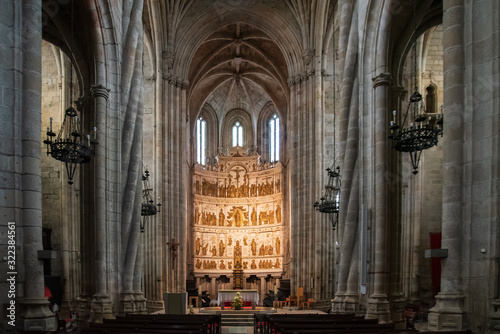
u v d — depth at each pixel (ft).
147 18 96.73
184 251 104.58
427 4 53.42
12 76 34.76
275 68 131.95
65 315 71.20
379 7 54.60
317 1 99.71
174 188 102.12
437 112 82.84
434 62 84.02
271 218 152.46
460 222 34.78
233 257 153.99
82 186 53.88
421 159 81.97
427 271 79.30
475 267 33.71
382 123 53.62
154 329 35.17
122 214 56.34
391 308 51.16
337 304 55.88
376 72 55.31
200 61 128.88
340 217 58.03
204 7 107.55
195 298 107.65
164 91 101.30
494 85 33.35
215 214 156.56
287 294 119.14
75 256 79.25
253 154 160.35
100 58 53.98
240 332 67.97
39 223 35.17
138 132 59.98
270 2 107.55
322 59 101.65
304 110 103.60
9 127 34.30
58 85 82.38
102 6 53.98
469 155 34.73
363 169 55.98
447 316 33.47
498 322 30.96
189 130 149.38
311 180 99.81
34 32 35.83
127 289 55.26
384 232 52.13
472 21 35.22
